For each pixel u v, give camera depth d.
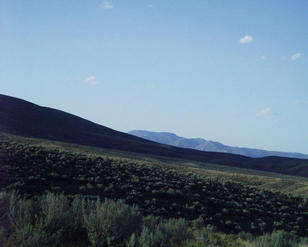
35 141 65.25
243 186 43.84
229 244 15.39
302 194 49.94
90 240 10.55
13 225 10.53
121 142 139.88
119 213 11.38
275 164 152.00
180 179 40.28
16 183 24.58
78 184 29.28
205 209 30.55
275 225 30.69
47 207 11.33
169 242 10.88
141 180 35.47
